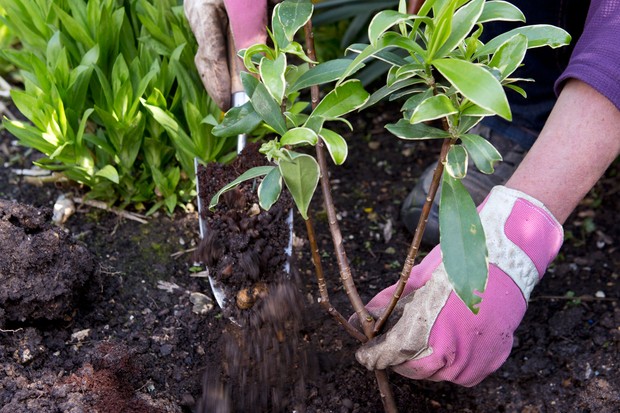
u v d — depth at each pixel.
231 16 1.51
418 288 1.37
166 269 1.80
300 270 1.84
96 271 1.66
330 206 1.31
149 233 1.89
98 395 1.39
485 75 0.96
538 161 1.26
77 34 1.89
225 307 1.57
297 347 1.59
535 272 1.27
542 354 1.70
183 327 1.66
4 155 2.12
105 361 1.46
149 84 1.86
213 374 1.55
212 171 1.65
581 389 1.62
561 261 1.93
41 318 1.52
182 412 1.50
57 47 1.84
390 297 1.43
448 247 1.06
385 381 1.40
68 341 1.57
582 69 1.21
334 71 1.19
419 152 2.27
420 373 1.32
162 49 1.93
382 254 1.94
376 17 1.01
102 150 1.91
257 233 1.52
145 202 1.97
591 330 1.74
